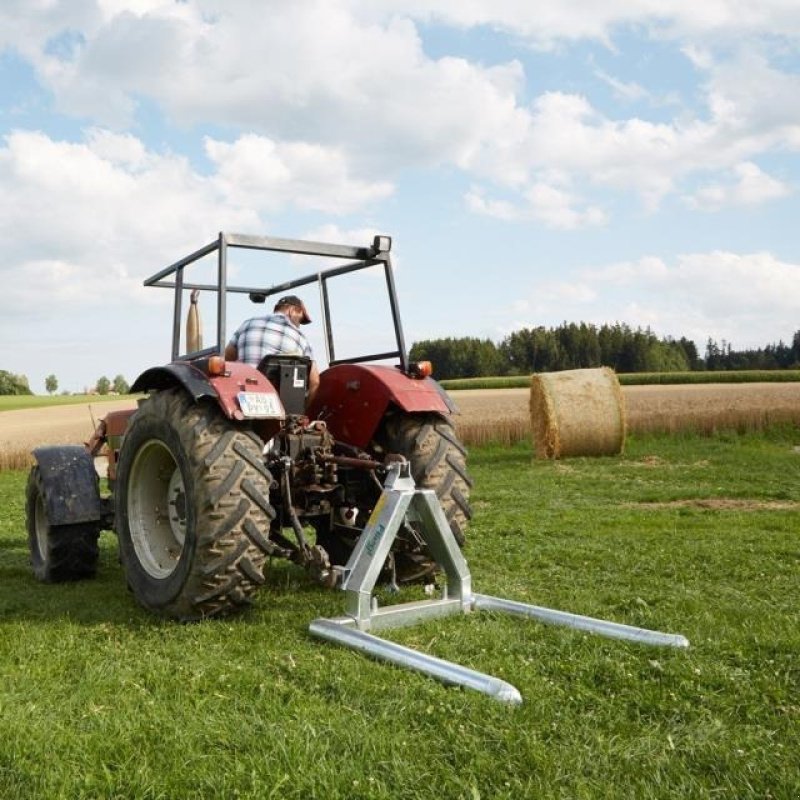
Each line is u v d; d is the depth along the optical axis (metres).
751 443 17.59
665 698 2.80
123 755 2.38
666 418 18.23
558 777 2.22
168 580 4.05
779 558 5.61
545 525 7.35
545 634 3.58
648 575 5.11
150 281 5.34
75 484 5.19
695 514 8.13
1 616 4.23
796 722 2.62
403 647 3.25
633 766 2.28
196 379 4.00
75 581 5.36
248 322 4.70
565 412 14.94
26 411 37.19
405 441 4.48
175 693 2.91
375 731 2.51
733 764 2.28
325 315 5.29
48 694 2.92
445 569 4.00
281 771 2.25
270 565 5.52
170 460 4.48
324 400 4.86
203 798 2.14
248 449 3.95
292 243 4.44
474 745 2.40
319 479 4.48
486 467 14.23
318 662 3.22
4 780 2.23
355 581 3.66
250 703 2.79
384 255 4.71
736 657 3.24
